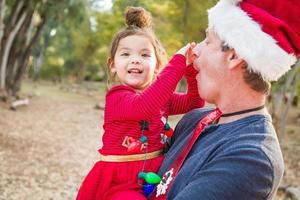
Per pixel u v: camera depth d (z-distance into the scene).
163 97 1.83
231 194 1.36
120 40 2.10
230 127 1.56
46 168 9.33
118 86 1.98
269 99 17.67
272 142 1.46
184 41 15.16
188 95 2.11
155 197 1.75
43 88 37.16
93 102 28.17
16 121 15.45
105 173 1.94
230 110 1.61
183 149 1.74
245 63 1.54
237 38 1.53
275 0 1.53
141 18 2.23
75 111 21.50
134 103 1.85
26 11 21.22
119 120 1.93
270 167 1.38
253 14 1.53
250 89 1.57
